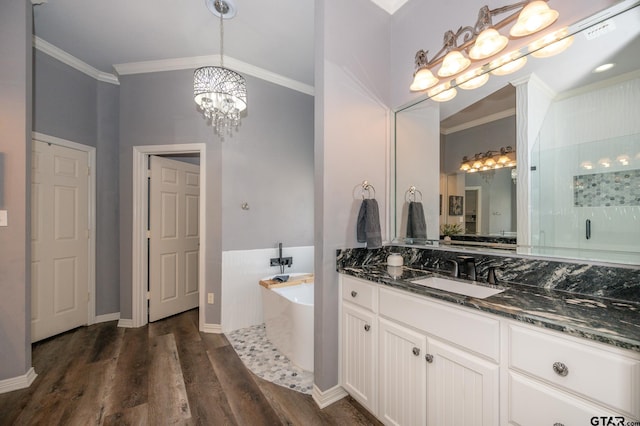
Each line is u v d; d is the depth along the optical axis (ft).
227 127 8.75
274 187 9.90
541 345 2.74
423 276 4.75
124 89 9.20
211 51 8.45
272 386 5.90
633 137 3.29
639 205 3.24
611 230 3.44
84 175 9.15
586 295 3.56
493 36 4.20
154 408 5.17
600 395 2.38
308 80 10.19
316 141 5.56
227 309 8.86
